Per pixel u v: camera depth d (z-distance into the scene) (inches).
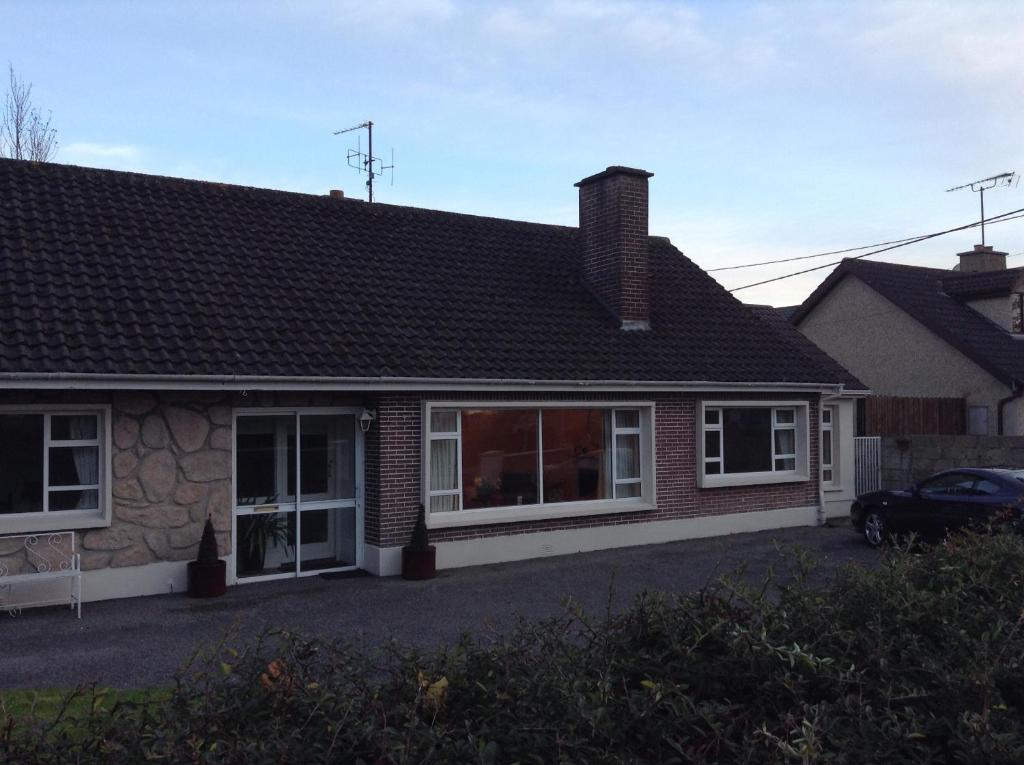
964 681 179.8
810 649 191.0
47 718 249.4
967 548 269.3
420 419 508.4
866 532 603.2
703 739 166.7
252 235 569.9
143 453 438.0
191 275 501.4
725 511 643.5
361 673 176.7
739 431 659.4
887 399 859.4
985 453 730.2
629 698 169.0
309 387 455.5
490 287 624.4
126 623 386.0
